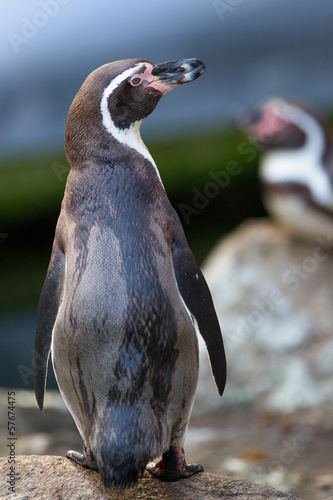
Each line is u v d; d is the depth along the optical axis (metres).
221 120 17.23
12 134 16.12
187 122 17.58
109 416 4.25
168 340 4.32
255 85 16.56
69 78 15.70
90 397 4.36
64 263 4.59
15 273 17.28
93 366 4.26
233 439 10.17
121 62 4.84
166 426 4.44
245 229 13.52
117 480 4.20
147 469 5.26
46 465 5.25
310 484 8.38
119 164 4.64
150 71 4.83
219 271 12.55
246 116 12.98
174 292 4.43
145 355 4.25
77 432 9.72
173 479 5.09
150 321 4.26
